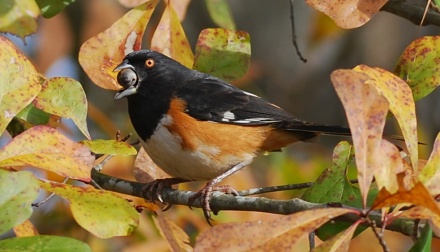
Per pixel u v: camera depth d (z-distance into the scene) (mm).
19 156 6172
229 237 5453
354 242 11852
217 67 9352
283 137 9500
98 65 8750
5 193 5480
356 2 7586
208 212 8281
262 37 16266
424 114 15164
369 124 5797
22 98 6438
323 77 15938
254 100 9445
